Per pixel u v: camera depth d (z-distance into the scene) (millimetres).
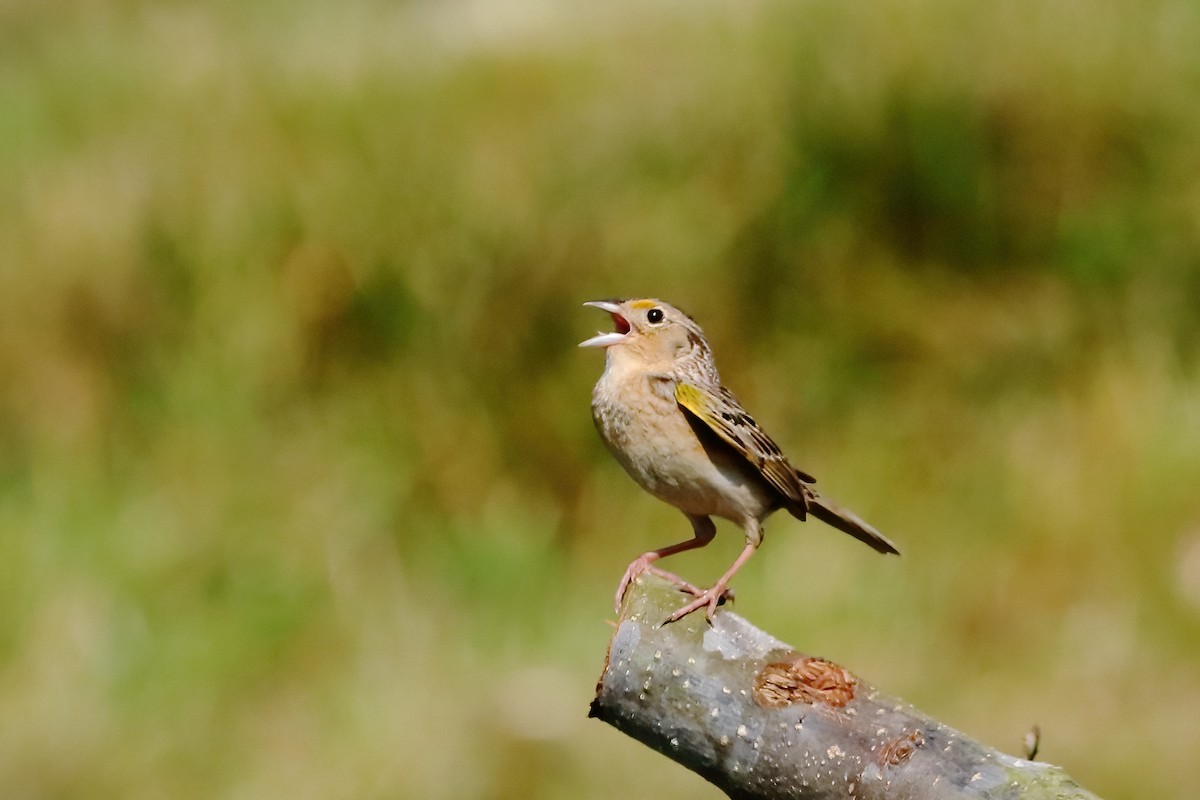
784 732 4293
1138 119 13023
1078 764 9664
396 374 12305
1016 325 12336
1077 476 11359
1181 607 10609
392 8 17766
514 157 13219
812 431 12211
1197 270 12602
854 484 11648
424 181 13016
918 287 12586
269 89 14438
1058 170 12891
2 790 9695
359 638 10648
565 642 10586
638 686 4480
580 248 12586
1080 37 13344
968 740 4148
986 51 13203
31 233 13180
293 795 9523
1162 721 9930
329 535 11297
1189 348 12398
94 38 17078
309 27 16875
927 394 12141
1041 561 11000
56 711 10164
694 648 4461
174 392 12281
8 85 16156
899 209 12797
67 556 11273
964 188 12750
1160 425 11539
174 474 11852
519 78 14250
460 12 17125
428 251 12609
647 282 12555
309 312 12492
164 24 17250
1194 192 12797
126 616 10766
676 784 9375
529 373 12219
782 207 12734
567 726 9719
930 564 11070
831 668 4359
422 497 11805
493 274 12492
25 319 12773
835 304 12500
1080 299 12516
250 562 11125
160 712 10188
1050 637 10586
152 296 12844
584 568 11391
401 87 14289
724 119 13234
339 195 12992
